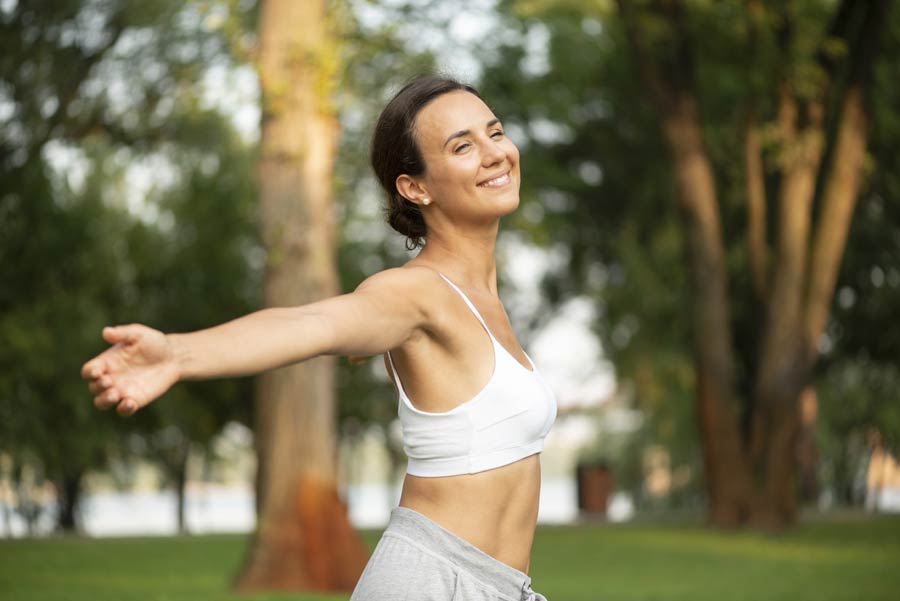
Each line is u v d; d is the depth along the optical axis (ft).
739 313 75.51
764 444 61.77
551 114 74.23
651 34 59.98
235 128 71.51
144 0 55.52
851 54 59.26
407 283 7.64
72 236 68.59
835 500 100.73
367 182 73.51
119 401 5.77
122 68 59.31
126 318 76.95
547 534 61.26
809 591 35.83
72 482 91.81
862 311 78.74
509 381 7.92
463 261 8.56
